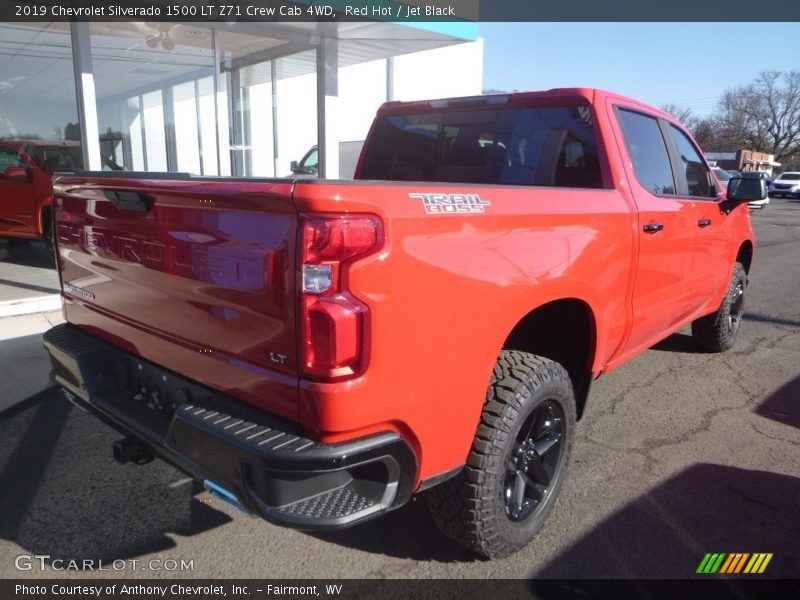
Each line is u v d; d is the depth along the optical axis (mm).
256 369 2064
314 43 9133
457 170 3902
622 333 3412
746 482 3406
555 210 2672
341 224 1836
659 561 2738
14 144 8211
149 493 3273
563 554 2777
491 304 2303
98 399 2713
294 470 1876
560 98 3480
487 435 2430
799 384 4926
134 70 8750
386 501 2072
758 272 10438
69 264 3064
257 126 10117
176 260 2277
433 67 18594
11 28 7656
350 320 1873
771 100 80750
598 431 4035
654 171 3805
